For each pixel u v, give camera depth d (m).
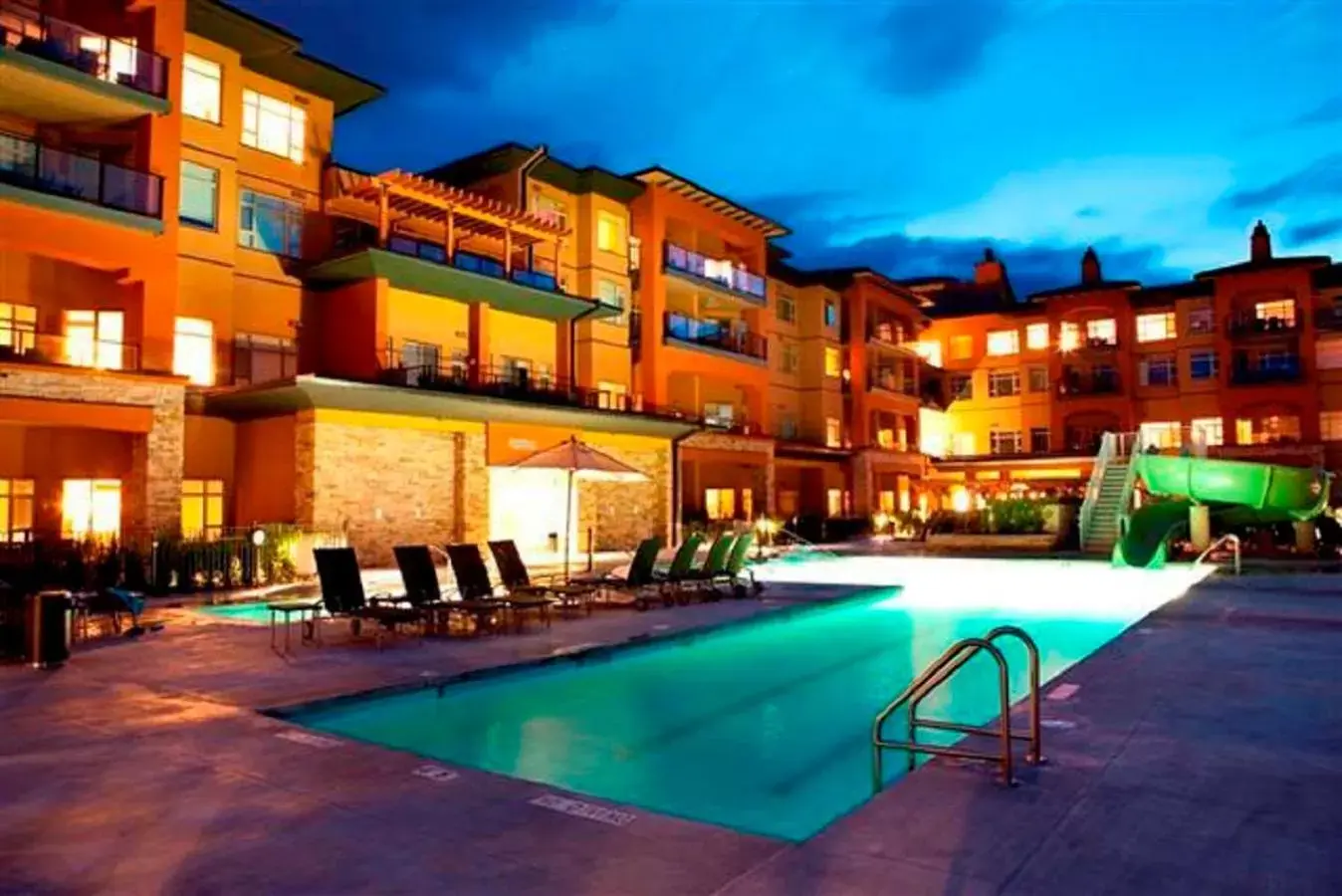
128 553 17.98
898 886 4.16
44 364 18.84
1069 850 4.57
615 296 36.03
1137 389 52.81
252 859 4.62
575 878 4.38
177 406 21.22
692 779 7.44
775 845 4.80
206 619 14.41
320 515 22.66
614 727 8.99
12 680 9.34
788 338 47.19
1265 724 7.05
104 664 10.31
